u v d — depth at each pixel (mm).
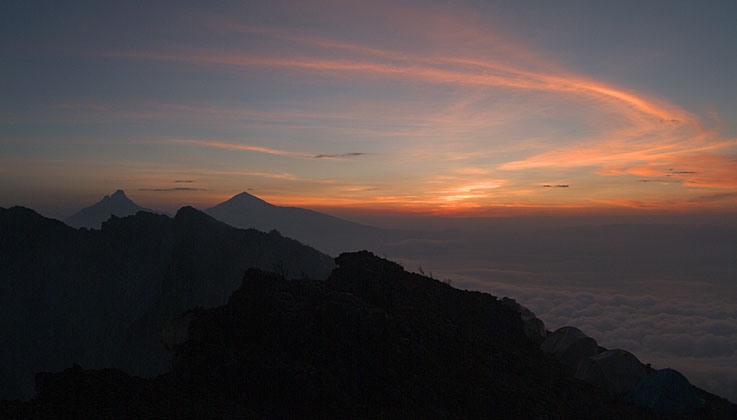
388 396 8938
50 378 7613
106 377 7961
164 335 10547
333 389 8656
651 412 11242
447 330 12031
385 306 12531
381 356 9852
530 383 10969
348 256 15727
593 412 10188
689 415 11391
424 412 8547
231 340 9977
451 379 9859
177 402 7566
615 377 13008
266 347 9820
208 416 7199
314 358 9586
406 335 10789
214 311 10633
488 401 9305
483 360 11203
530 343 14445
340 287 13336
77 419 6555
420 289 14492
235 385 8617
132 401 7305
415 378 9422
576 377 13367
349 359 9742
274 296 11242
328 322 10531
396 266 16125
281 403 8352
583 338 15547
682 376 12156
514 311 15695
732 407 12711
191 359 9289
